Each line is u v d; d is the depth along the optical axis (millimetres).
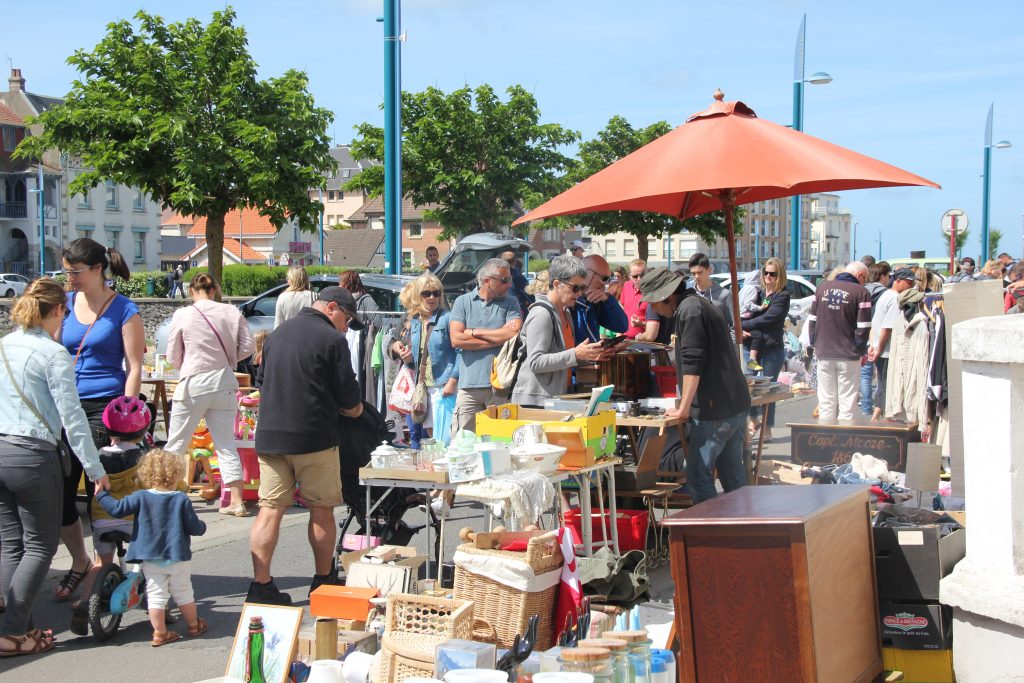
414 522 8141
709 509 4039
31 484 5219
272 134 18250
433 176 23906
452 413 8336
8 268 63781
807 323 15562
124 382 6574
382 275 14375
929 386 9367
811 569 3756
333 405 5812
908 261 32125
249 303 15172
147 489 5625
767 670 3775
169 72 18375
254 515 8578
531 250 16266
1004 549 4078
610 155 28984
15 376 5238
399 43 14258
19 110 70000
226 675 4836
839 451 8023
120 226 71062
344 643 4781
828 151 6430
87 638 5594
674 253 68312
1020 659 4043
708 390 6316
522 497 5324
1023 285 11312
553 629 4824
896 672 4383
